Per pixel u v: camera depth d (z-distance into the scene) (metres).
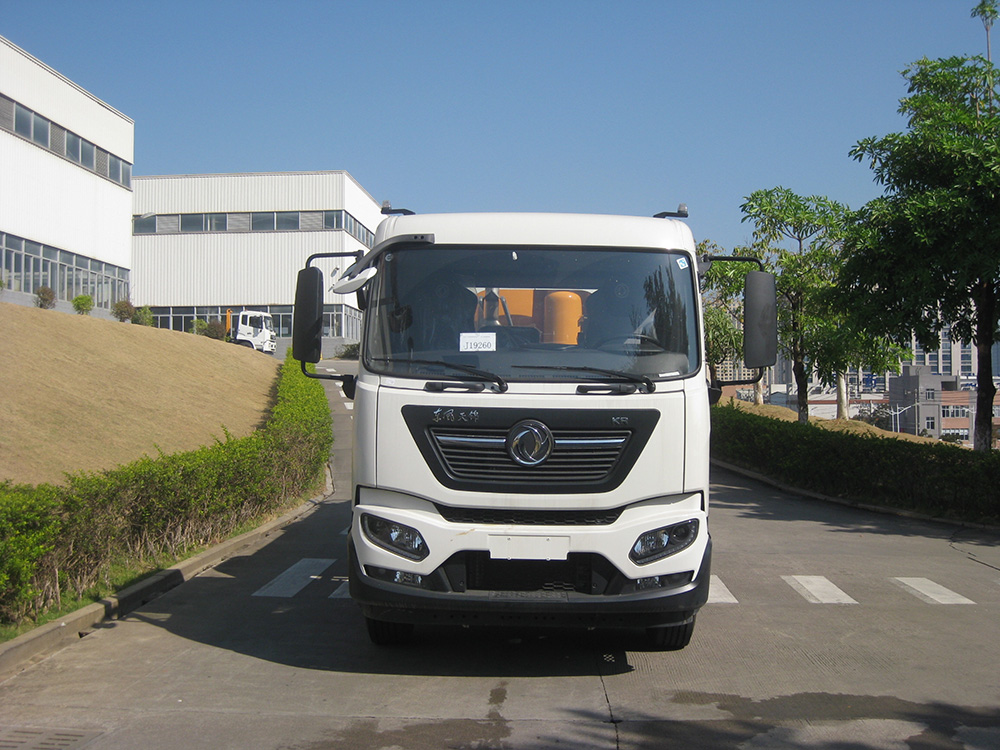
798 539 10.94
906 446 13.31
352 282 5.68
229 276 55.91
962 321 13.73
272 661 5.90
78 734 4.59
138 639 6.40
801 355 18.44
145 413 19.22
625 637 6.52
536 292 5.66
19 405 16.31
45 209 35.56
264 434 12.47
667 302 5.68
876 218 12.23
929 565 9.34
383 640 6.22
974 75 13.32
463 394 5.28
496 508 5.21
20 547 6.09
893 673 5.71
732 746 4.47
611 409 5.26
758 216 17.95
